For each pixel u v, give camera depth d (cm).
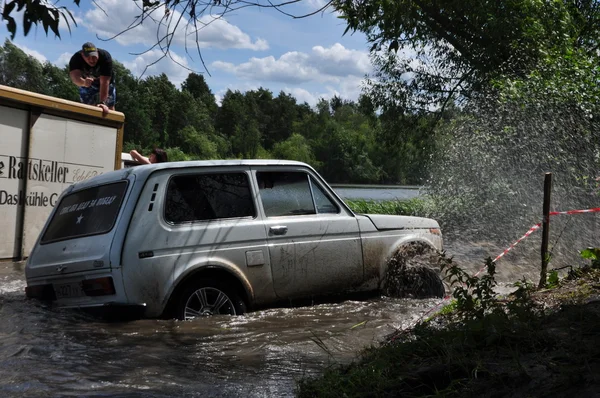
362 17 543
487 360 345
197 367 434
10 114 870
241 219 621
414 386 340
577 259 987
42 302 611
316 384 363
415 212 1956
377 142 2705
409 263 713
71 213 627
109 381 396
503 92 1504
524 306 412
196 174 611
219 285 591
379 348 423
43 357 446
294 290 643
